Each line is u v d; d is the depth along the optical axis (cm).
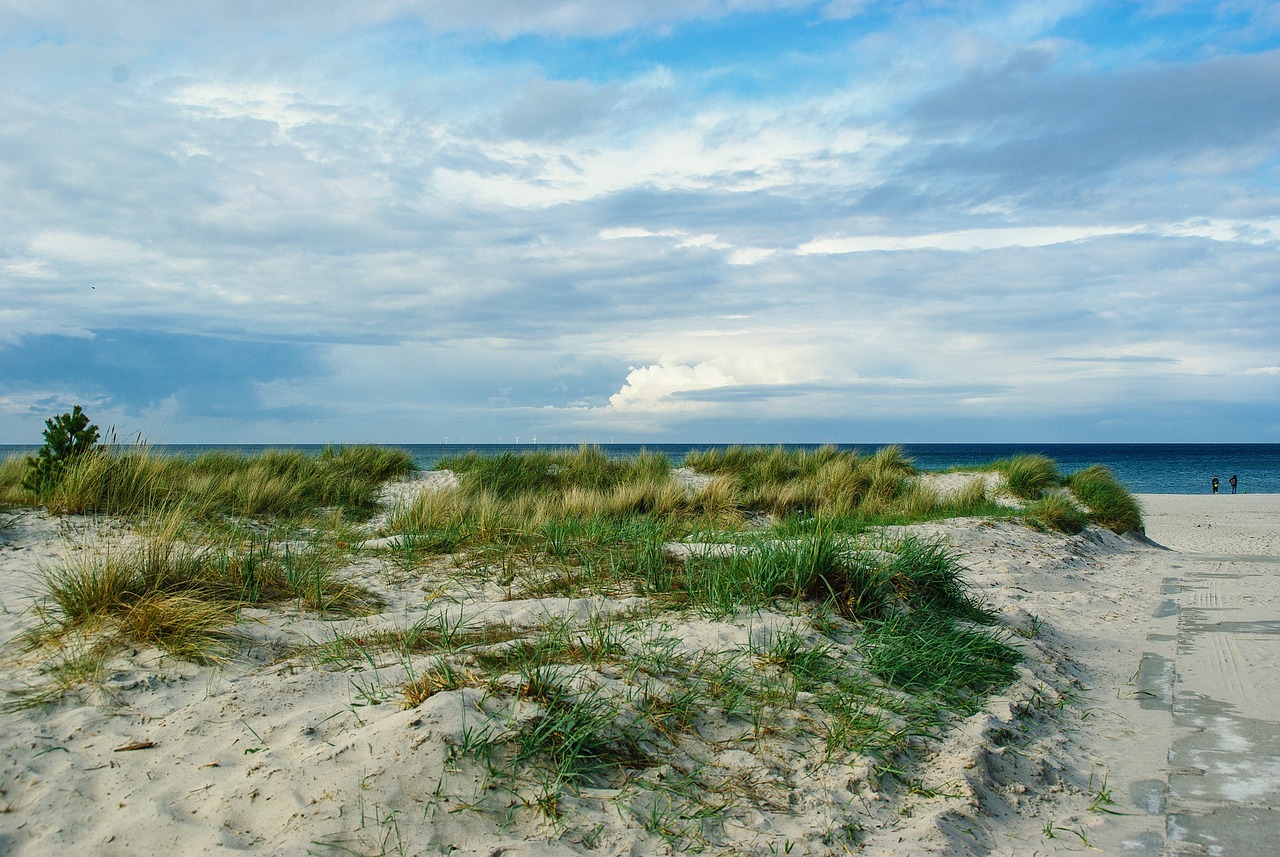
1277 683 507
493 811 298
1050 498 1231
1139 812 344
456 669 406
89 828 280
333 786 300
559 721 342
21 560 619
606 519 1000
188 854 265
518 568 653
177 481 929
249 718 359
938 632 540
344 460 1345
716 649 454
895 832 315
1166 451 15412
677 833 301
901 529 994
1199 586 854
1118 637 640
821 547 572
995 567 884
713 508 1187
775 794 334
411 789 301
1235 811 341
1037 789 365
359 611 529
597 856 281
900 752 378
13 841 271
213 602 483
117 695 375
